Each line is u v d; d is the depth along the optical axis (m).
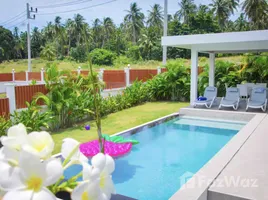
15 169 0.89
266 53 15.39
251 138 5.63
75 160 1.13
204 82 13.85
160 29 48.69
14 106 7.57
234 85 14.20
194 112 10.27
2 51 51.56
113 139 6.54
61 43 54.22
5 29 56.22
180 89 14.31
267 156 4.45
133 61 42.84
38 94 8.23
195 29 43.72
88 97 9.42
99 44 53.56
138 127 8.37
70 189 1.10
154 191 4.39
